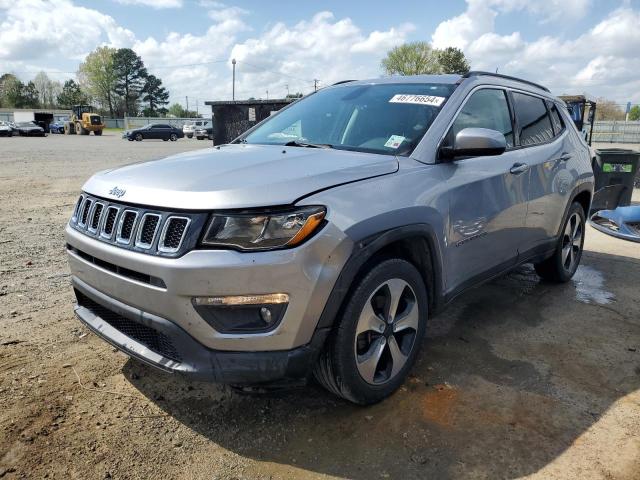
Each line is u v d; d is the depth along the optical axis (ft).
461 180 10.64
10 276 16.39
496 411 9.43
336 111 12.26
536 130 14.21
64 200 32.42
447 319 13.67
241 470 7.93
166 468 7.94
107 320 9.37
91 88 352.90
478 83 12.17
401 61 223.10
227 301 7.54
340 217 8.11
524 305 14.75
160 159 10.37
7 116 253.65
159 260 7.69
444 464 8.06
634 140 106.42
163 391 9.95
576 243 16.89
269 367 7.81
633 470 7.93
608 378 10.70
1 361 10.84
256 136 12.77
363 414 9.30
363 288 8.55
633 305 14.84
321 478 7.79
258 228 7.59
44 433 8.60
